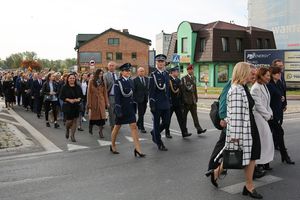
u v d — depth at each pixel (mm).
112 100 11852
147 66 66375
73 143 10484
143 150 9398
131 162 8133
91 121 11586
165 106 9375
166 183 6574
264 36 43719
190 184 6496
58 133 12258
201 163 7949
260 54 33281
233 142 5594
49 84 13781
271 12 47688
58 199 5832
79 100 10898
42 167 7781
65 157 8719
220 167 6137
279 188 6234
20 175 7176
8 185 6551
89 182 6695
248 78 5664
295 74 32656
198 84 43062
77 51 66562
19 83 22219
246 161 5570
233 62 41875
